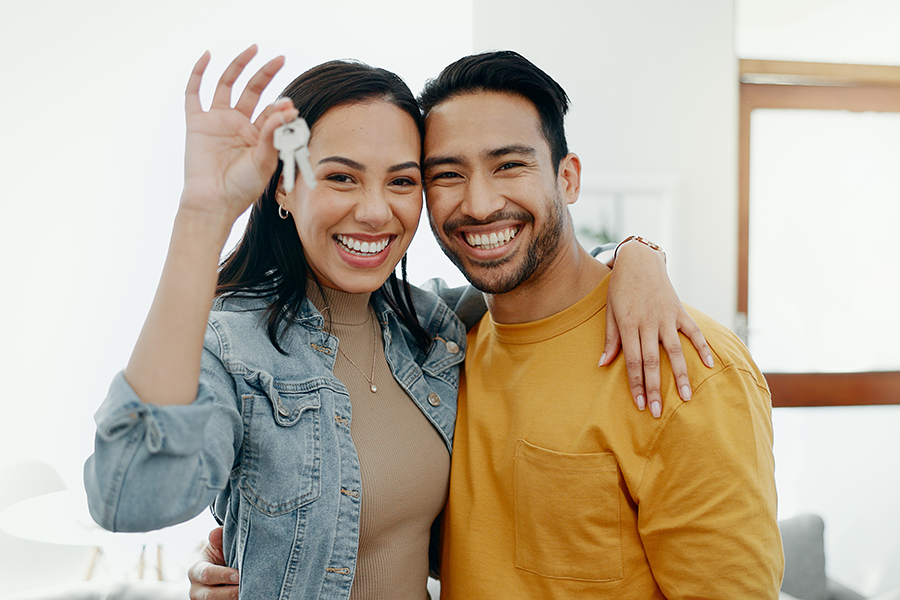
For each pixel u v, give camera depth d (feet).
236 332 2.73
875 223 9.68
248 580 2.60
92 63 8.61
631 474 2.85
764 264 9.64
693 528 2.70
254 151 2.09
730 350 2.98
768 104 9.54
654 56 9.23
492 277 3.11
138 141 8.74
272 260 3.10
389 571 2.91
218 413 2.36
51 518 6.78
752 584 2.60
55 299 8.74
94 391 8.84
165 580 8.09
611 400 2.95
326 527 2.66
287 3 8.67
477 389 3.38
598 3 9.10
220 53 8.66
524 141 2.99
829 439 9.68
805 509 9.66
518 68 3.02
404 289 3.43
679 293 9.41
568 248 3.24
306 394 2.77
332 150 2.75
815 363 9.70
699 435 2.73
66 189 8.68
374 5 8.75
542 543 2.96
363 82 2.81
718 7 9.27
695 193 9.37
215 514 3.36
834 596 7.16
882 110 9.61
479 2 8.91
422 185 3.20
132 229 8.81
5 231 8.62
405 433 3.08
